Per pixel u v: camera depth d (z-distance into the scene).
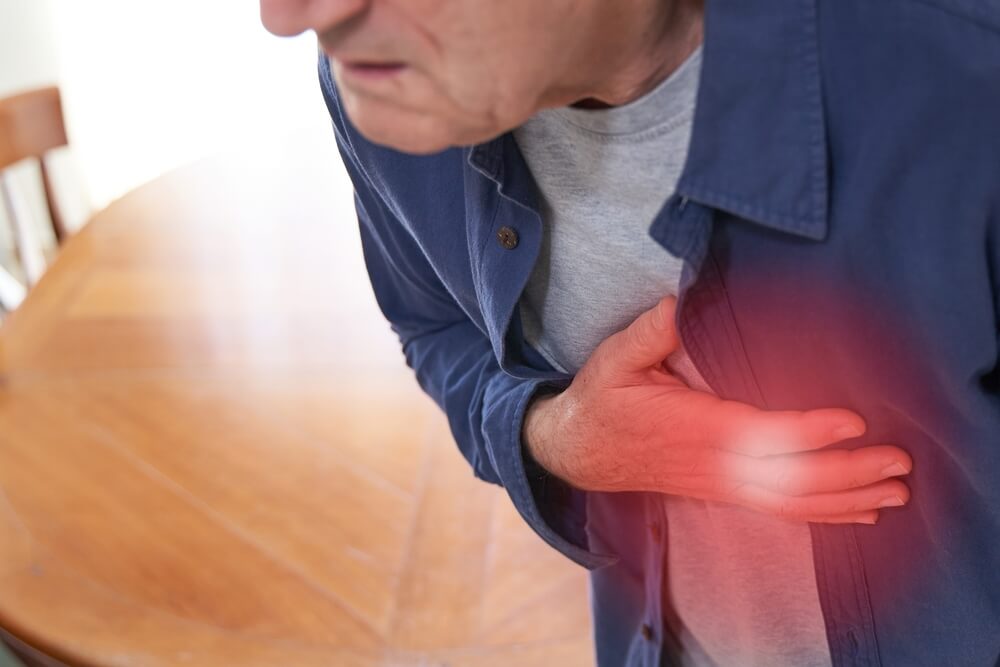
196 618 1.14
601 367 0.73
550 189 0.67
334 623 1.13
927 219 0.56
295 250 1.85
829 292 0.62
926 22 0.54
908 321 0.60
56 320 1.68
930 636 0.77
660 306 0.67
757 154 0.57
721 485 0.73
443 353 0.95
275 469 1.34
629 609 1.00
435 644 1.10
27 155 2.04
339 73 0.51
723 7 0.55
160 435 1.41
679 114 0.58
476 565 1.20
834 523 0.74
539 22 0.48
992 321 0.59
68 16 3.03
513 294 0.71
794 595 0.82
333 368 1.53
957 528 0.70
